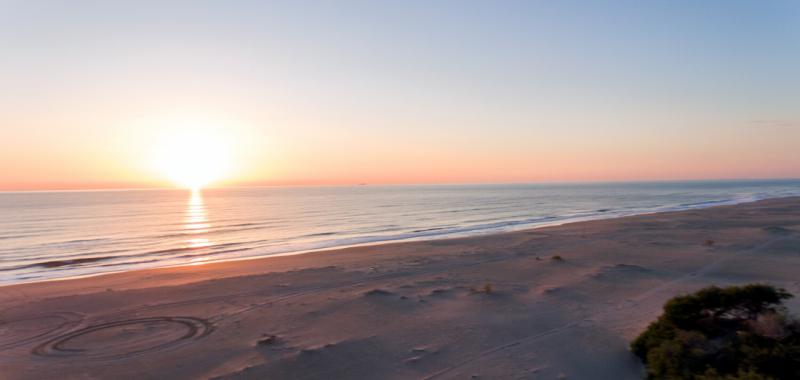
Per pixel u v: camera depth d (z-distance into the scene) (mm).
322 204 106250
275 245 36062
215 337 12406
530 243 31156
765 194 125375
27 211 84562
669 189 199875
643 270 20203
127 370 10234
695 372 8297
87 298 17125
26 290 19109
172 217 68250
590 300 15289
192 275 21812
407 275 20734
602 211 71062
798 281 17828
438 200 120875
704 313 10422
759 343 8891
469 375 9508
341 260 25562
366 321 13508
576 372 9539
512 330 12320
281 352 11094
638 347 10227
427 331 12422
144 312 15141
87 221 61250
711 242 28109
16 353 11461
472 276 20203
